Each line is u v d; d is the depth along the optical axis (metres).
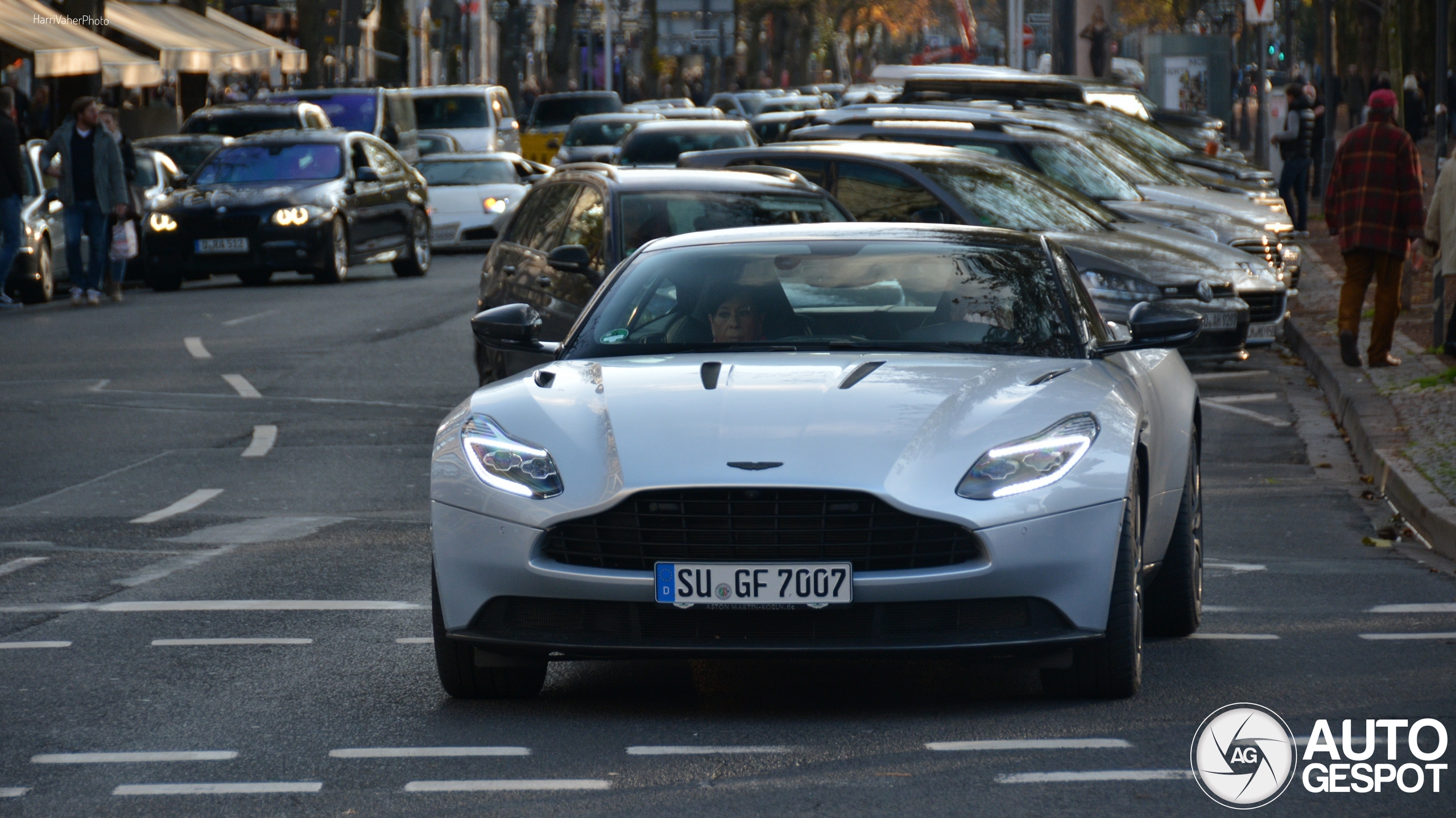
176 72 114.00
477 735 17.92
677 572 17.56
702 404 18.62
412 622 23.34
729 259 22.34
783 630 17.70
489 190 100.25
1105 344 21.47
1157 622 22.36
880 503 17.48
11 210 68.75
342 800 15.75
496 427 18.95
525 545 17.98
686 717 18.62
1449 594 25.05
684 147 90.06
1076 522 17.88
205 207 77.00
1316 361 50.44
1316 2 193.25
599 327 21.61
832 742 17.48
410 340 58.12
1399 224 46.91
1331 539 29.98
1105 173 58.97
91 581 26.09
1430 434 36.97
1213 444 40.56
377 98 109.56
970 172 47.28
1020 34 145.12
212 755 17.20
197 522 31.09
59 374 50.75
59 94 112.00
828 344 20.73
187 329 61.69
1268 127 111.56
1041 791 15.77
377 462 37.41
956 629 17.72
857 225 23.44
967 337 20.80
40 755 17.25
